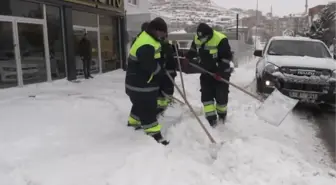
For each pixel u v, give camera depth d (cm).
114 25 1545
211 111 524
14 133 439
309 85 664
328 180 349
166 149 397
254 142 439
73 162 351
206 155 406
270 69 698
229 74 532
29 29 945
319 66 675
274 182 339
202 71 515
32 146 396
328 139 512
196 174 343
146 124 440
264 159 381
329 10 2903
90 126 488
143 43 412
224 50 515
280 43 851
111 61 1518
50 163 348
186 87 941
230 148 408
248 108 659
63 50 1105
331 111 710
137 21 1563
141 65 411
